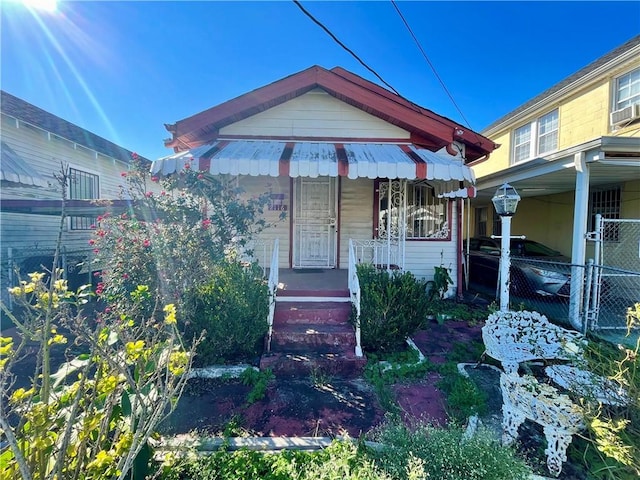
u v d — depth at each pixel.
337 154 6.84
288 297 6.38
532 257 10.40
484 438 2.78
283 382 4.60
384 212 9.20
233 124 8.48
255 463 2.92
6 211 9.78
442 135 8.29
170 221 5.71
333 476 2.55
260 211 6.38
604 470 2.77
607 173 8.52
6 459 2.03
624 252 9.75
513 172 9.70
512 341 4.70
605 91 10.21
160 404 2.38
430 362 5.16
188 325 4.92
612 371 3.21
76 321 2.50
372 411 3.93
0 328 6.75
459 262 9.22
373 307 5.45
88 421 2.21
